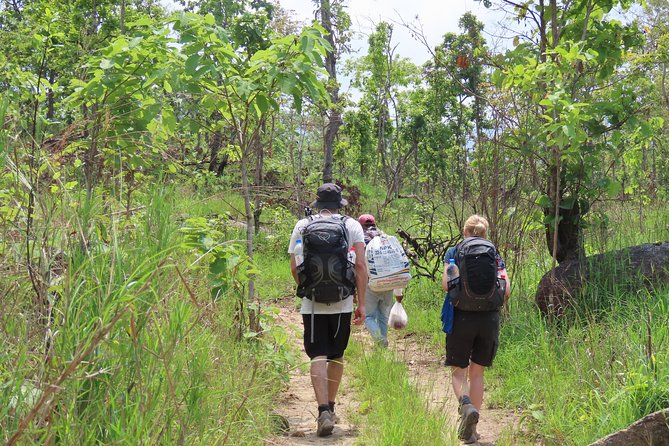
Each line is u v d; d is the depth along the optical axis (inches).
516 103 341.7
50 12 259.3
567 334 288.7
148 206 176.7
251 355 227.1
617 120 332.2
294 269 224.4
